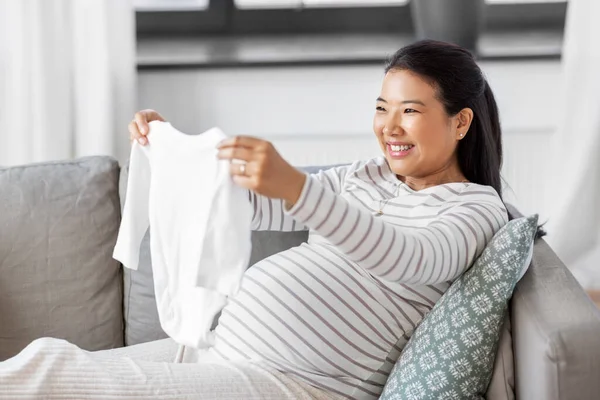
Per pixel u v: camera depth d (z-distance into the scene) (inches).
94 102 136.1
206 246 70.9
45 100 134.6
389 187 88.0
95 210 95.5
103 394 72.5
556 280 76.2
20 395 70.3
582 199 144.4
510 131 145.1
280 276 81.6
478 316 74.1
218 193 69.9
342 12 153.9
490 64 142.8
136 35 153.0
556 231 146.1
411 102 81.3
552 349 66.9
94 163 97.8
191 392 74.4
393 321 80.7
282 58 140.5
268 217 86.8
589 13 136.6
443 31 144.3
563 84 140.2
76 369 73.0
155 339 95.1
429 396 74.5
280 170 67.5
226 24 153.9
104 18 133.0
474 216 78.5
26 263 93.0
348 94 143.4
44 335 93.4
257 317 80.7
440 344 75.0
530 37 150.3
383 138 84.8
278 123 144.6
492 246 75.5
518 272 74.2
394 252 70.3
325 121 144.6
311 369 79.2
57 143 137.0
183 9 152.6
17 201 94.0
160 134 78.7
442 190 83.0
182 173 75.6
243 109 143.7
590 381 66.9
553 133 145.2
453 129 83.4
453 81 81.4
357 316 79.8
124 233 83.1
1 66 134.3
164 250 78.7
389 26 154.8
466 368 74.0
